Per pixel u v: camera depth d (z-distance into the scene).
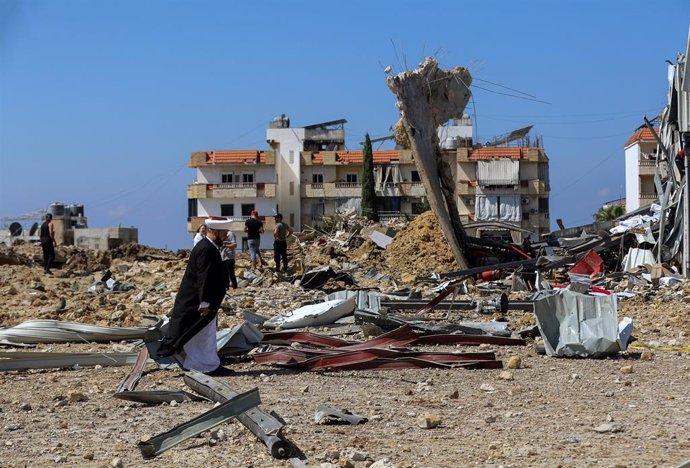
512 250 32.88
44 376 12.62
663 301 21.22
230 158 85.19
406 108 30.69
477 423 8.91
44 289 26.73
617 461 7.24
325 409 9.12
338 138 89.31
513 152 83.19
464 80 31.41
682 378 11.39
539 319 13.67
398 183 84.06
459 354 12.77
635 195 70.69
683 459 7.26
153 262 35.44
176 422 9.25
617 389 10.70
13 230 66.38
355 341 14.67
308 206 86.31
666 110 29.73
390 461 7.37
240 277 28.42
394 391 10.89
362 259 35.41
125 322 18.84
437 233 35.12
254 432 8.14
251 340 14.16
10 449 8.26
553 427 8.64
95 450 8.16
